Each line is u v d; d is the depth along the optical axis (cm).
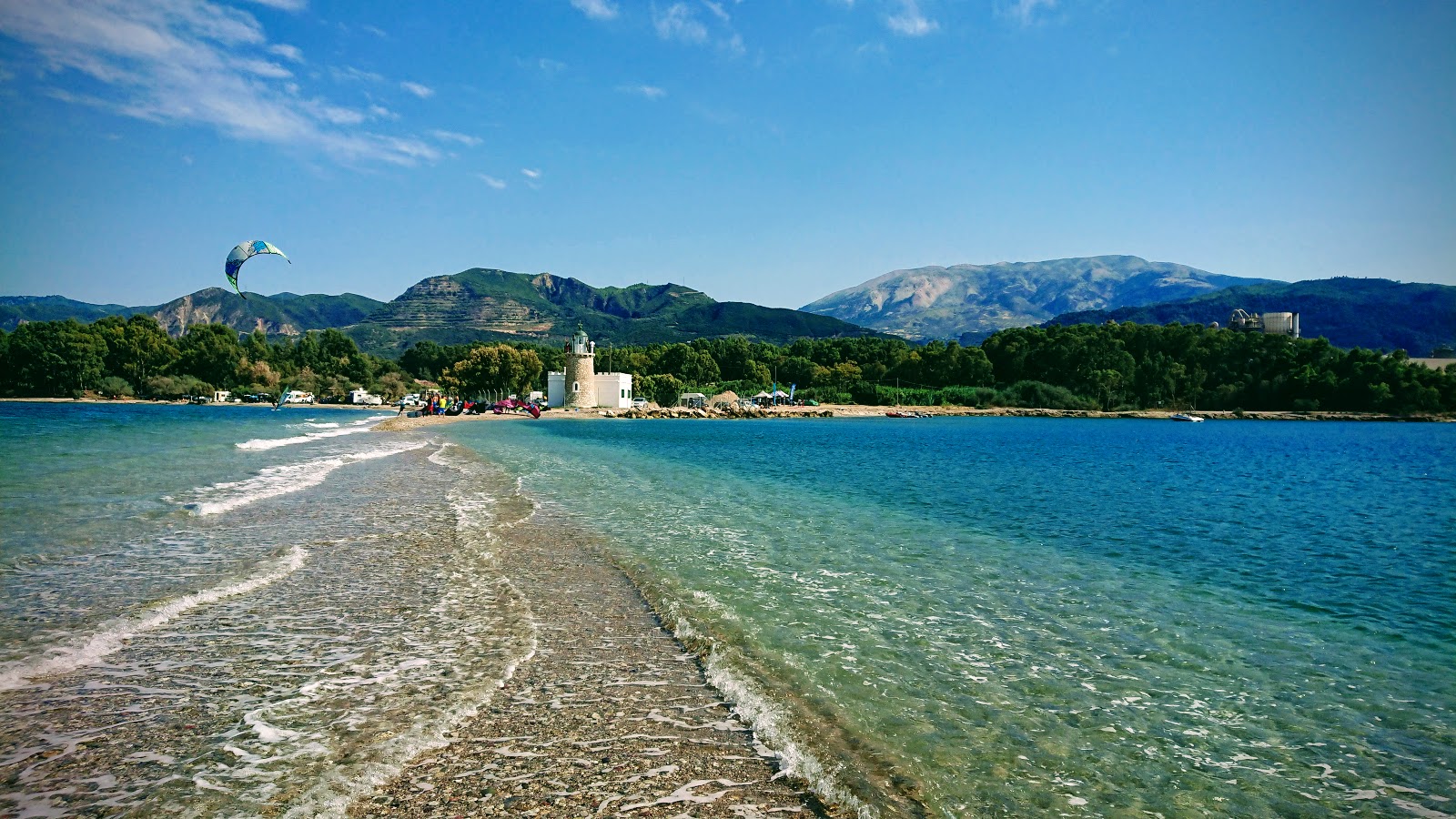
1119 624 1252
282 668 950
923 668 1014
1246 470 4544
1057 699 926
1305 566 1770
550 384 13175
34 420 7619
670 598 1323
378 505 2295
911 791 697
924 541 1945
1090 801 693
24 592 1264
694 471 3697
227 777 678
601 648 1057
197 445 4556
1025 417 15412
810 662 1023
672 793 673
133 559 1516
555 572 1496
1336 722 886
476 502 2416
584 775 699
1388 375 15025
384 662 979
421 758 723
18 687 875
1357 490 3528
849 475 3681
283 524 1942
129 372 15062
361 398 15575
